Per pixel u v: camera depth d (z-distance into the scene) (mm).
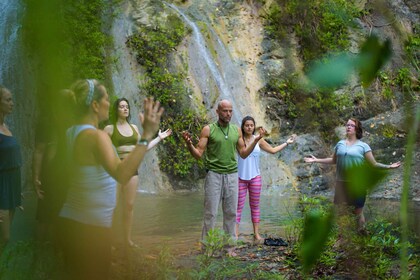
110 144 3195
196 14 19656
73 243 2322
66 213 3279
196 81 18312
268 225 9953
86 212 3271
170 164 16766
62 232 2254
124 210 6449
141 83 17422
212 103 18312
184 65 18281
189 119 17500
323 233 810
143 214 10750
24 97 762
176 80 17812
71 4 721
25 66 725
